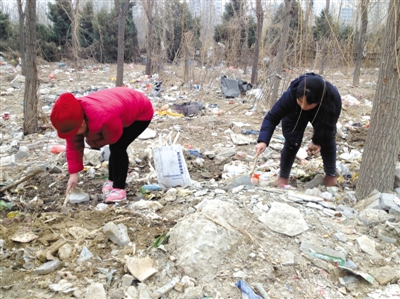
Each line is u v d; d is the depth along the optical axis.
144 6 11.41
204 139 5.82
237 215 2.61
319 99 2.97
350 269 2.25
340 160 4.83
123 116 2.89
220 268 2.21
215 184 3.70
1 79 11.02
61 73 13.29
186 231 2.39
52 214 2.89
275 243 2.46
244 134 6.13
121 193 3.26
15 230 2.62
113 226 2.47
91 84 11.22
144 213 2.96
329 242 2.54
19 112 7.25
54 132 5.72
